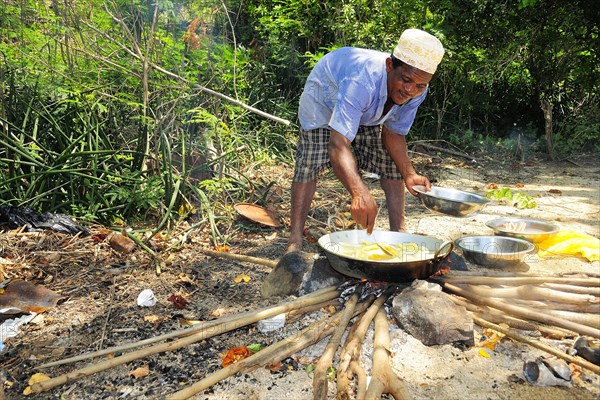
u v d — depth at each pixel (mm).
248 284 3379
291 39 8609
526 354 2562
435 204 3350
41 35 5688
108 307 3086
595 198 5547
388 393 2234
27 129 4926
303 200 3623
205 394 2305
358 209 2916
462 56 8469
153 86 5328
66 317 2973
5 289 3158
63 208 4441
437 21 8547
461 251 3811
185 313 3016
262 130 6949
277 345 2506
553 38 8625
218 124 5359
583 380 2381
